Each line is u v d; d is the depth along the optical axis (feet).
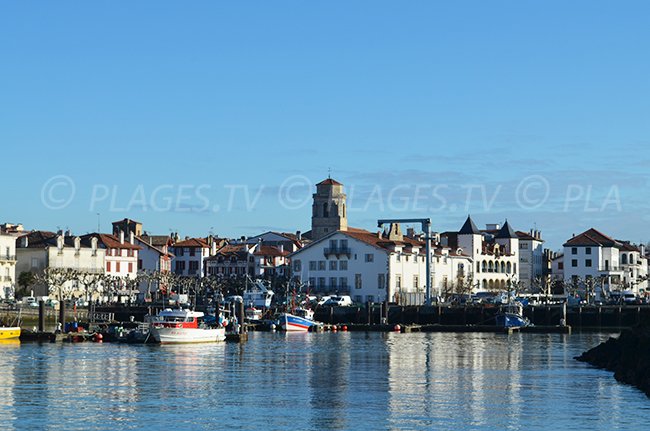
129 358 440.45
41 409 294.66
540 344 546.67
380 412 292.40
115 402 308.19
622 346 408.46
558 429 269.23
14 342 524.11
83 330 570.87
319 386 346.74
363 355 466.70
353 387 344.49
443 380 364.58
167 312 532.73
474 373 387.55
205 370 395.55
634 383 346.13
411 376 377.71
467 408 299.38
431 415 287.89
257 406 302.45
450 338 602.85
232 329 593.01
